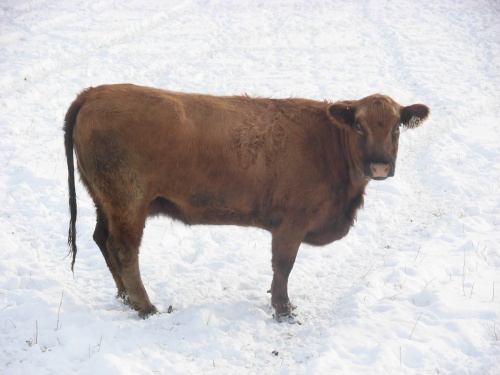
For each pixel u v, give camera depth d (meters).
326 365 5.66
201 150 6.32
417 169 12.45
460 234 9.33
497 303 6.91
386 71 19.30
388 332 6.31
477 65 20.25
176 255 8.52
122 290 6.90
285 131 6.62
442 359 5.81
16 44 18.50
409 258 8.50
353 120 6.48
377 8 27.31
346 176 6.79
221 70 18.28
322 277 8.16
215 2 27.67
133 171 6.21
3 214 9.30
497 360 5.71
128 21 22.73
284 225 6.70
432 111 15.99
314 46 21.53
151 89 6.44
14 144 11.93
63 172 10.99
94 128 6.14
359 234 9.60
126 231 6.37
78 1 25.17
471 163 12.41
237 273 8.09
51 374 5.46
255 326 6.57
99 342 5.93
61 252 8.39
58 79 16.03
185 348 6.04
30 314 6.45
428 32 23.81
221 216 6.72
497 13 26.64
